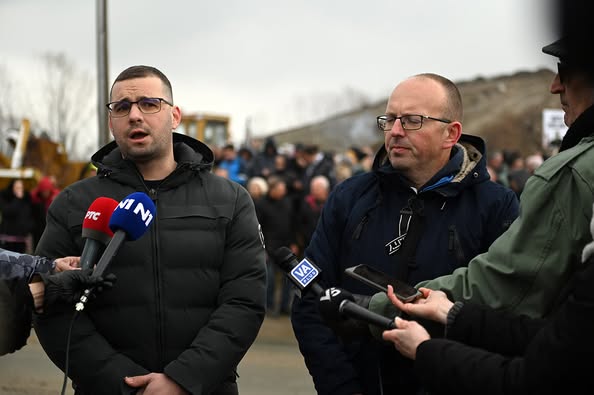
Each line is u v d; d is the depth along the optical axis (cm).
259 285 370
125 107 367
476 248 367
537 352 239
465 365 257
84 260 331
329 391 364
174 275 359
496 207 371
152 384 343
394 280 311
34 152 1825
